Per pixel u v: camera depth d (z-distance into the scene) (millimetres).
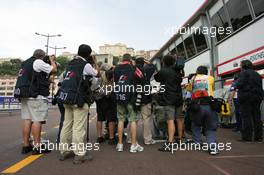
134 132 5082
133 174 3521
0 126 9891
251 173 3549
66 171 3688
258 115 6227
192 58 17656
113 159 4426
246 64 6316
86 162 4219
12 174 3549
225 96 9086
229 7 12312
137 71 5086
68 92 4207
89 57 4797
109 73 6102
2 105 20344
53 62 5164
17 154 4863
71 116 4488
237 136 7055
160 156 4648
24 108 4977
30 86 4762
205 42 15359
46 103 5000
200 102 5012
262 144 5812
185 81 11156
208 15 14688
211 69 14367
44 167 3916
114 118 5988
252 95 6055
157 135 6988
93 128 9273
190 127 5785
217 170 3705
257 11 10000
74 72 4328
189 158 4484
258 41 9898
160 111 6227
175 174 3518
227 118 8930
